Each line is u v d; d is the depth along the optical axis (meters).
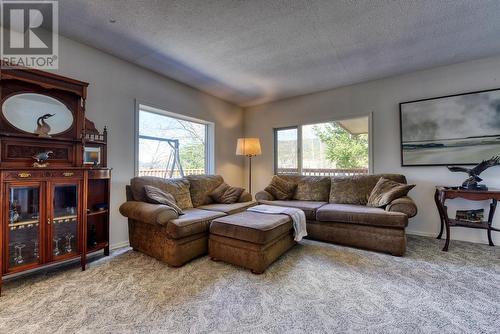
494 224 2.84
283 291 1.77
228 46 2.62
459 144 3.01
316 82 3.70
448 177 3.08
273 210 2.78
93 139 2.51
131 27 2.27
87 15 2.08
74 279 1.96
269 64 3.08
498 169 2.82
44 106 2.12
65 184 2.07
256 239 2.06
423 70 3.25
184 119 4.03
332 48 2.66
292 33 2.37
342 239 2.82
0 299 1.66
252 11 2.03
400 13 2.05
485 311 1.52
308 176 3.97
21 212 1.88
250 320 1.44
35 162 2.05
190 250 2.32
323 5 1.95
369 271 2.11
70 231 2.14
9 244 1.81
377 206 2.93
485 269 2.13
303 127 4.39
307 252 2.61
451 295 1.71
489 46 2.62
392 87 3.47
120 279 1.96
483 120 2.89
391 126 3.48
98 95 2.68
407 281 1.92
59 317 1.45
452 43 2.56
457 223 2.66
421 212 3.25
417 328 1.36
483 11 2.02
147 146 3.65
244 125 5.11
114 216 2.81
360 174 3.66
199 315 1.48
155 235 2.40
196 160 4.40
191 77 3.50
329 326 1.38
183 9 2.00
